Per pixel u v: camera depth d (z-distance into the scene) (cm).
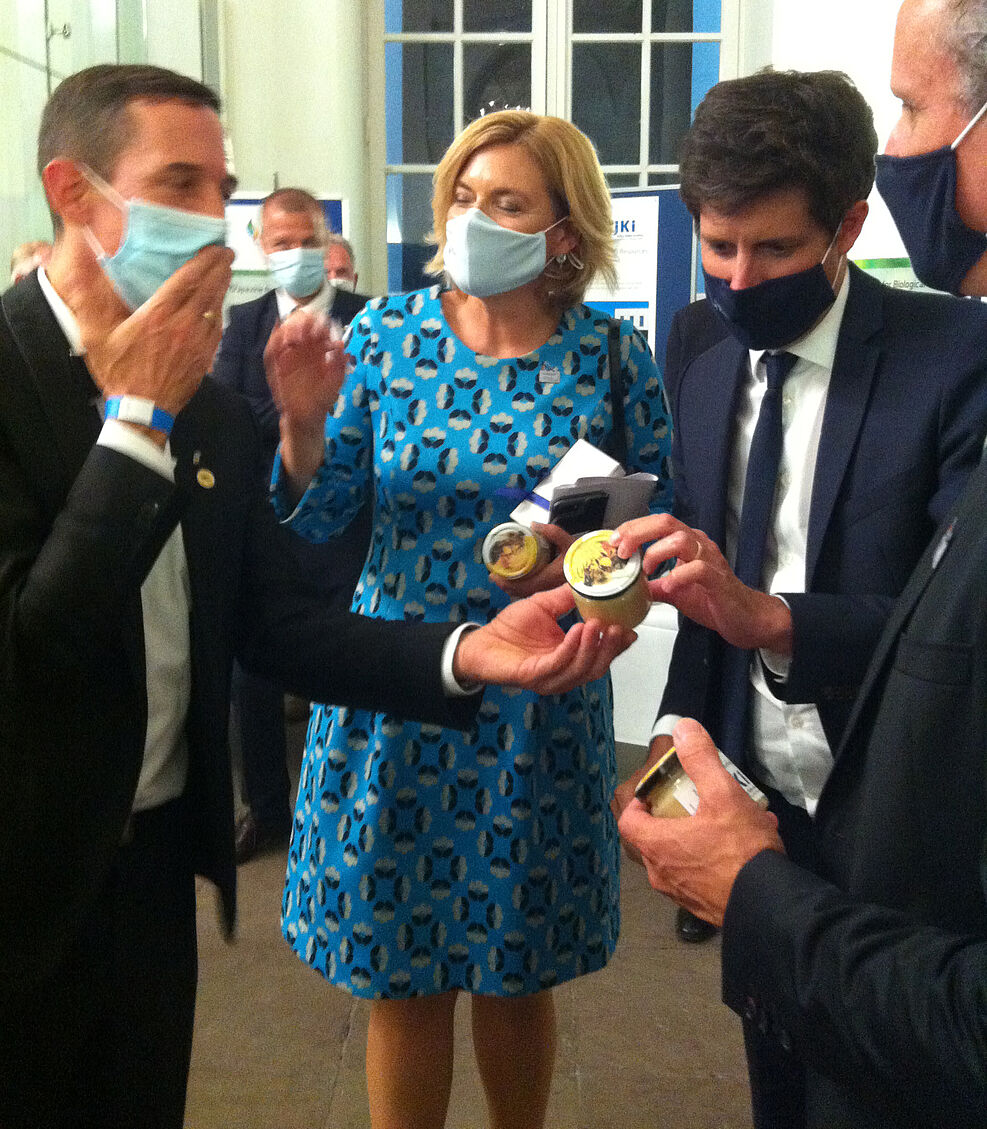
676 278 458
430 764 166
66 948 114
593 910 175
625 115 595
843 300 149
